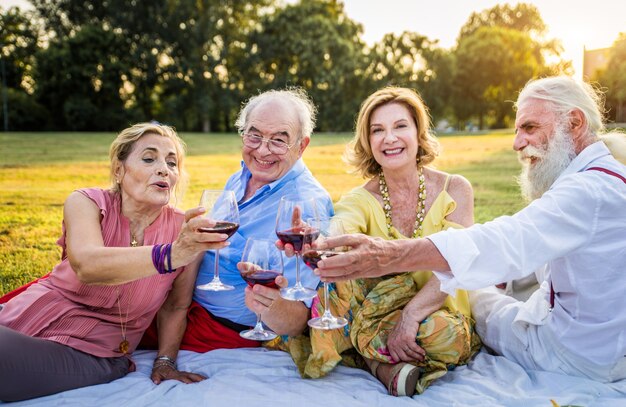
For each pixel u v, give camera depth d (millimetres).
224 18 41969
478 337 2898
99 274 2328
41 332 2465
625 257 2309
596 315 2377
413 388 2441
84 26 39375
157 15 40750
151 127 2656
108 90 38375
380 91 3100
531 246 2229
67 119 36594
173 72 40594
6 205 8023
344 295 2658
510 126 44438
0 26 41438
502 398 2330
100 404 2311
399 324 2582
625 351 2357
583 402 2242
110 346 2607
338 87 40094
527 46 43094
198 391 2385
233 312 2939
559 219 2270
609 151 2525
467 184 3018
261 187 3098
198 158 17219
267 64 43562
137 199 2592
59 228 6473
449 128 49969
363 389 2482
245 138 3059
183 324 2887
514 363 2617
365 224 2990
